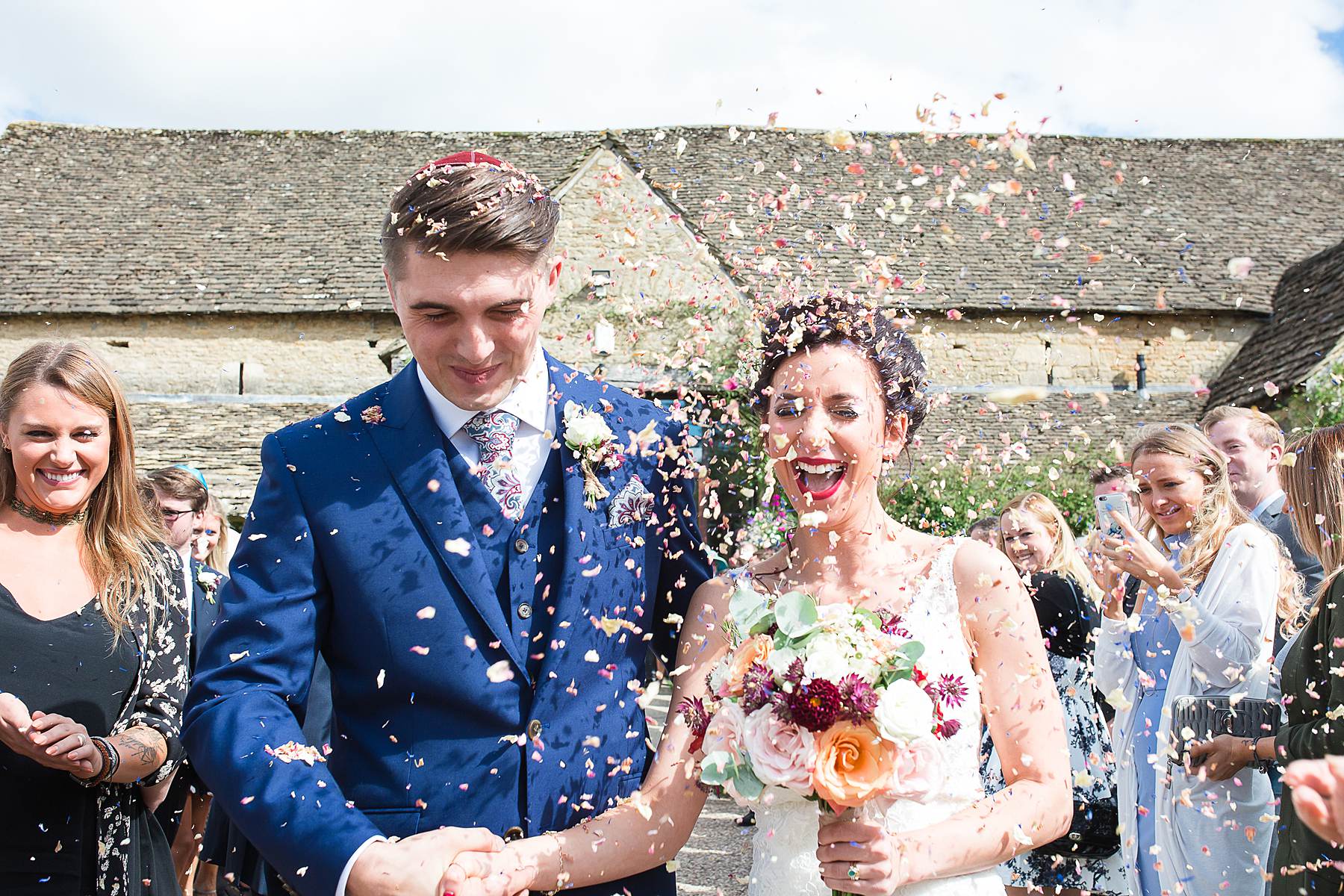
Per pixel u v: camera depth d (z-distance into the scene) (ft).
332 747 7.10
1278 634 11.72
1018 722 6.79
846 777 5.99
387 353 55.88
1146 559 10.85
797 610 6.50
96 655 8.93
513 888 6.01
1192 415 54.39
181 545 16.24
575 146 71.41
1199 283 61.52
